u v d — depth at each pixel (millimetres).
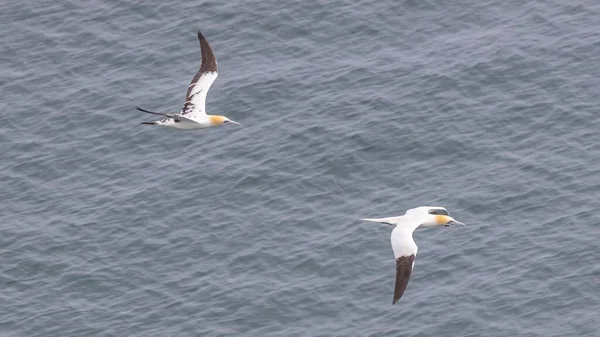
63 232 65500
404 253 43531
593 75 72688
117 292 61719
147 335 58938
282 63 75250
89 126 72500
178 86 74250
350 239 63125
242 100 72688
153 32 78562
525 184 65875
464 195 65562
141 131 71688
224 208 65938
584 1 78500
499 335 57375
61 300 61562
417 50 75625
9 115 73750
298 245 63156
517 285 59906
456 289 60094
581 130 69125
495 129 69750
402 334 57688
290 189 66688
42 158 70688
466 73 73375
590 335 56812
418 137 69375
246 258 62719
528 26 76750
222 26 78312
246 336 58250
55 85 75562
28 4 81812
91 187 68500
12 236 65438
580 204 64250
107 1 81500
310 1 79312
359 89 72875
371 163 68062
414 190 66250
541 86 72250
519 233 63031
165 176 68438
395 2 78938
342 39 76750
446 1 78938
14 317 60625
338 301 59812
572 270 60406
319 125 70438
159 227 65250
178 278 62062
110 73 76000
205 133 71188
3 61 77750
